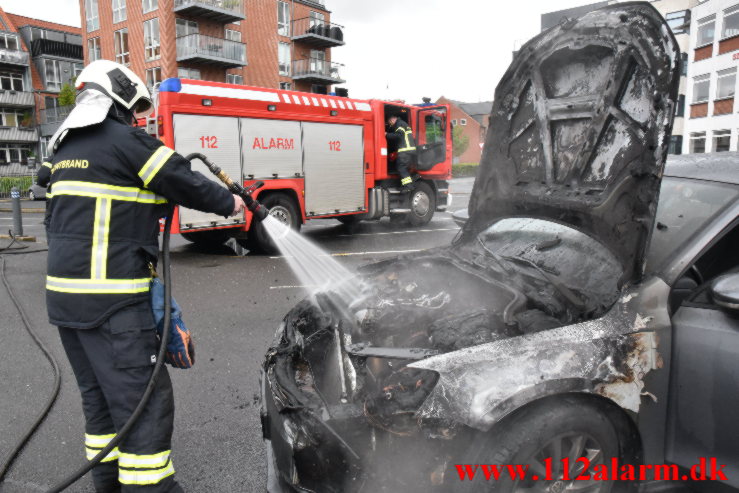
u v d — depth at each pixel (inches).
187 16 1196.5
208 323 214.7
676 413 88.8
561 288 103.0
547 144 117.9
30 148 1628.9
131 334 87.3
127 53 1236.5
